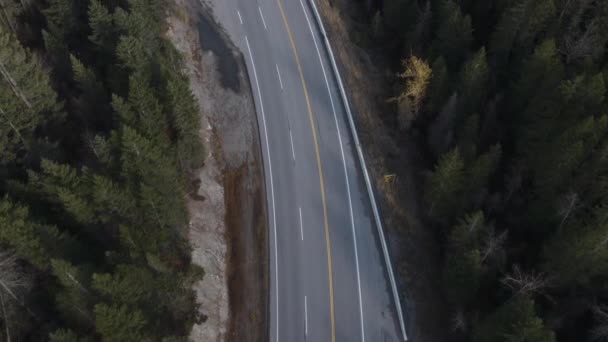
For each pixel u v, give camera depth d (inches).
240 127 2278.5
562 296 1595.7
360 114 2321.6
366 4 2701.8
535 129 1808.6
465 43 2150.6
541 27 2069.4
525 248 1750.7
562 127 1740.9
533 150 1791.3
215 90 2363.4
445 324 1809.8
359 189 2140.7
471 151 1851.6
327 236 2027.6
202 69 2411.4
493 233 1651.1
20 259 1535.4
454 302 1729.8
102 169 1742.1
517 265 1647.4
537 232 1743.4
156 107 1775.3
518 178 1784.0
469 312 1685.5
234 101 2343.8
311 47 2522.1
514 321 1358.3
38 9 2241.6
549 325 1508.4
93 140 1812.3
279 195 2124.8
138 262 1493.6
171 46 2172.7
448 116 2001.7
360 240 2020.2
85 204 1531.7
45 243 1499.8
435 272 1930.4
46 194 1626.5
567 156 1567.4
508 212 1827.0
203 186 2062.0
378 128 2290.8
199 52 2454.5
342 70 2449.6
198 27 2524.6
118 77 1937.7
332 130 2290.8
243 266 1947.6
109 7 2190.0
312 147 2245.3
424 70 2053.4
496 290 1684.3
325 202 2108.8
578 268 1491.1
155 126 1775.3
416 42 2300.7
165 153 1785.2
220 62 2443.4
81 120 1995.6
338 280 1931.6
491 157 1753.2
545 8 1987.0
